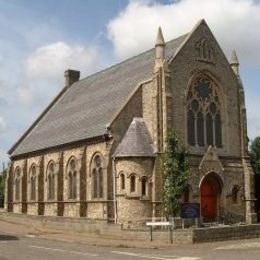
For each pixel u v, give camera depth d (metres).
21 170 63.75
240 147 49.62
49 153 57.28
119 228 38.66
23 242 35.50
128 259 24.77
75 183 51.31
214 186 47.25
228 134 48.88
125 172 43.44
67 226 45.44
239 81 50.59
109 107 50.75
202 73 48.00
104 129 46.19
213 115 48.50
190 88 46.91
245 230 37.66
